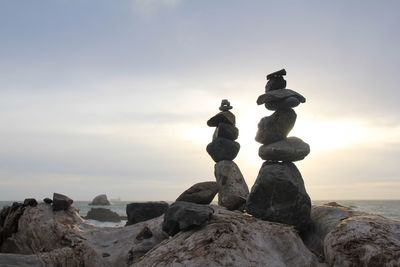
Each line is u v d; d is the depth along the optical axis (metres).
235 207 12.74
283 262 8.65
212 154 14.03
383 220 9.55
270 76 11.91
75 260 9.41
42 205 14.80
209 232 8.86
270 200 10.84
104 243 11.88
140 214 13.89
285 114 11.66
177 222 9.55
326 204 12.65
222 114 13.86
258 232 9.14
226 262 8.05
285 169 11.05
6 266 8.18
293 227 9.93
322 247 10.21
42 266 8.67
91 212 40.62
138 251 10.78
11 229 14.15
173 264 8.09
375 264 8.20
